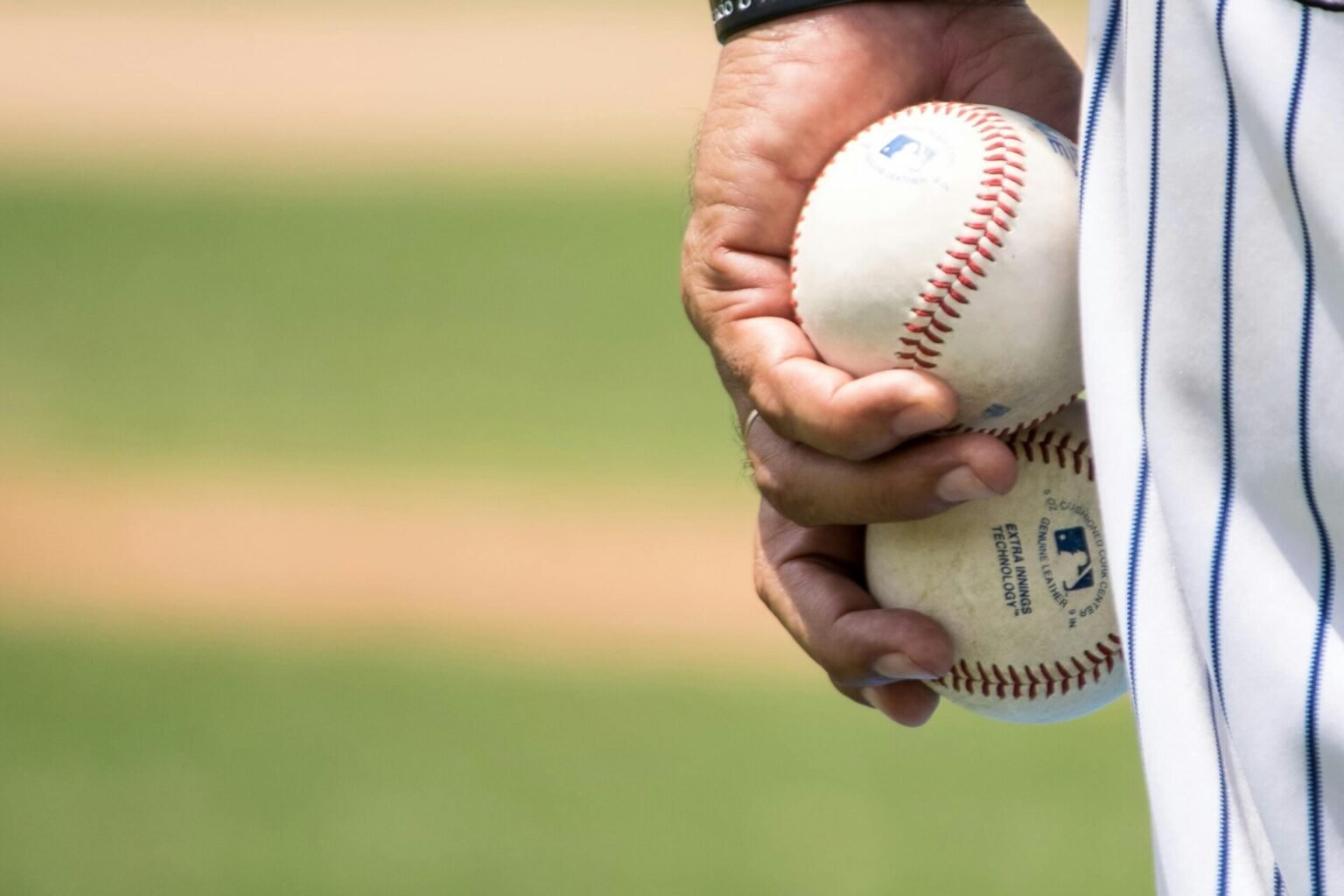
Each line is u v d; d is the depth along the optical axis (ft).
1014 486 9.37
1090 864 28.17
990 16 9.91
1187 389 7.18
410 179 90.89
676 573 41.81
